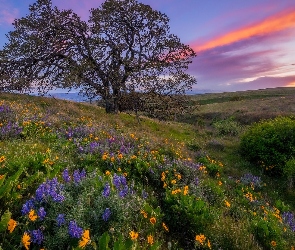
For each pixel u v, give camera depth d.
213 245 4.41
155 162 7.68
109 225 3.49
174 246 4.21
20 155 5.64
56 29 20.36
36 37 19.75
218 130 22.47
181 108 20.31
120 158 6.98
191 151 13.83
